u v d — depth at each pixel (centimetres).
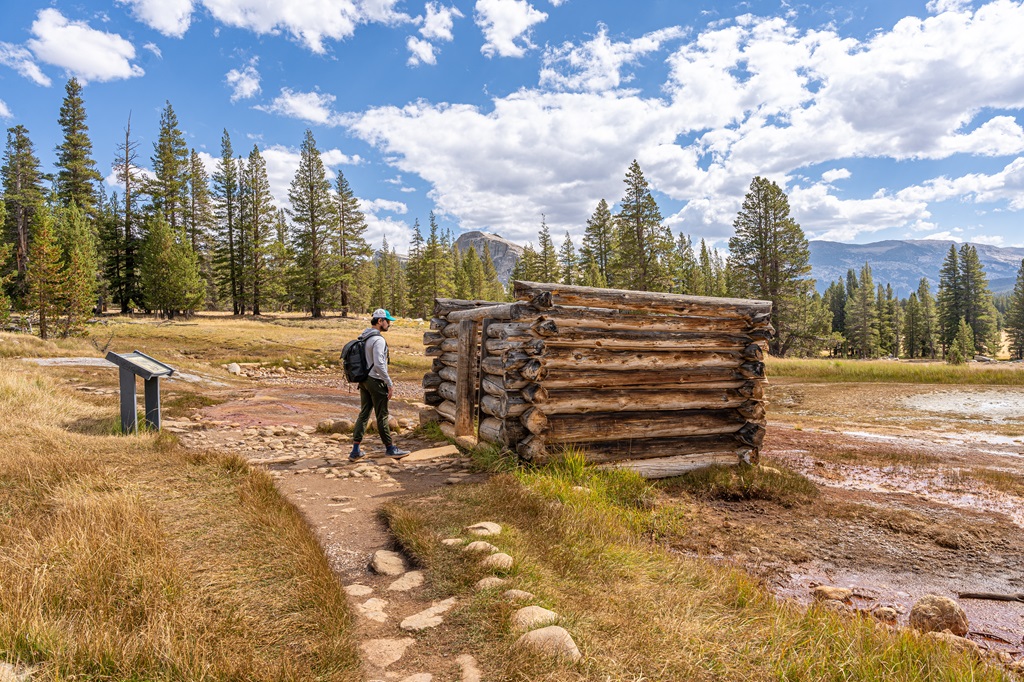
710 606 320
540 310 646
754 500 641
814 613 320
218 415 998
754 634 282
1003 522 581
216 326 3844
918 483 772
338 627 263
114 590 261
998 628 359
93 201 5578
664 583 350
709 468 712
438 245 7444
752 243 5391
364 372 677
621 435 682
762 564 452
